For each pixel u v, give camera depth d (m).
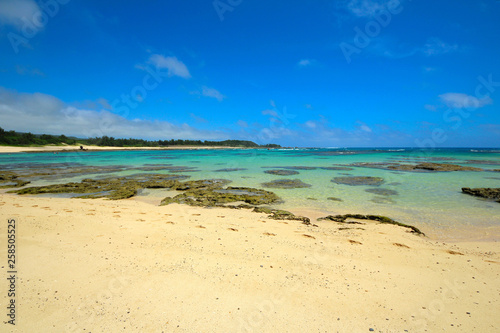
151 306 4.97
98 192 20.11
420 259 7.63
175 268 6.50
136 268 6.43
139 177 28.56
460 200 16.94
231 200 16.75
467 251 8.65
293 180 25.59
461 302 5.42
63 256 6.98
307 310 5.01
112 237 8.55
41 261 6.66
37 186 23.12
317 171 33.47
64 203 15.05
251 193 19.20
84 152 97.38
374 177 27.08
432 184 22.95
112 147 123.88
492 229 11.40
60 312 4.72
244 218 12.52
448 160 52.88
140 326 4.43
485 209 14.70
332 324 4.63
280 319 4.72
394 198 17.59
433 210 14.55
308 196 18.28
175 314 4.76
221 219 12.12
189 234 9.20
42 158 62.03
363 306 5.19
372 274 6.58
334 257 7.61
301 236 9.62
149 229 9.59
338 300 5.37
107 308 4.88
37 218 10.22
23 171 34.09
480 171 32.38
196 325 4.49
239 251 7.79
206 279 6.02
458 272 6.80
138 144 145.88
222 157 67.38
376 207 15.30
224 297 5.34
